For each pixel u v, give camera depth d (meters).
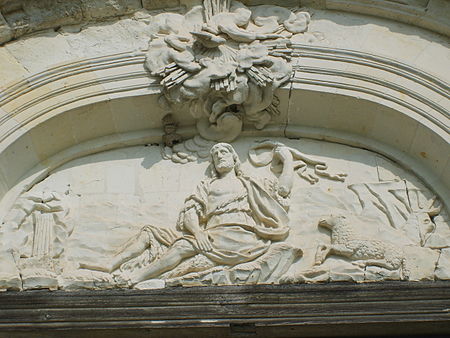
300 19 10.13
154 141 10.00
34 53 9.95
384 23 10.20
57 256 8.87
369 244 8.64
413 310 8.16
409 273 8.47
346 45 9.97
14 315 8.26
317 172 9.58
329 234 8.96
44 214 9.20
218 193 9.05
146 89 9.65
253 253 8.61
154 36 9.98
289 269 8.64
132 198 9.43
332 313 8.18
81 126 9.74
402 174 9.57
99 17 10.20
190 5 10.23
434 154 9.35
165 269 8.62
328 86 9.59
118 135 9.95
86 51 9.98
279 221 8.91
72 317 8.25
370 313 8.16
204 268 8.55
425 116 9.32
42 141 9.59
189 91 9.44
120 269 8.73
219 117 9.62
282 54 9.73
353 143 9.84
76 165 9.82
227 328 8.21
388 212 9.15
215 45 9.60
